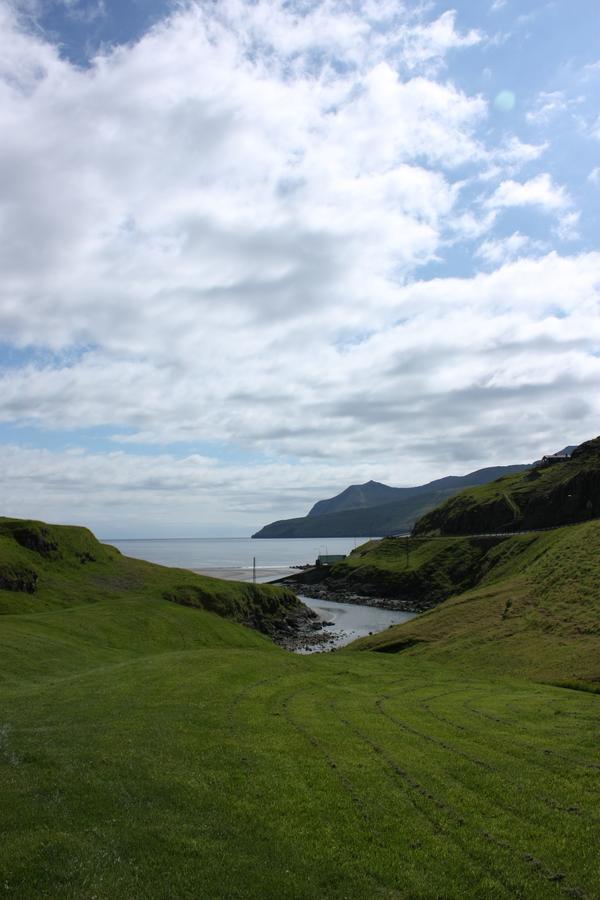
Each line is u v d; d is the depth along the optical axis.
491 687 40.09
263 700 31.69
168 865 13.91
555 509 178.00
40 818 15.84
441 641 72.62
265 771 20.39
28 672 40.59
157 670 38.62
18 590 87.12
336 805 17.66
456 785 19.33
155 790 18.30
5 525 104.38
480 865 14.41
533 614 72.06
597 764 21.22
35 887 12.59
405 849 15.12
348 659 54.75
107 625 65.25
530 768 20.89
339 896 13.07
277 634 118.62
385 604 169.25
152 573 117.56
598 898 13.06
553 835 15.88
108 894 12.54
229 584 124.94
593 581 74.12
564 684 44.78
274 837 15.63
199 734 24.52
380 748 23.14
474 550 179.88
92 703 29.56
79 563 109.88
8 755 21.02
